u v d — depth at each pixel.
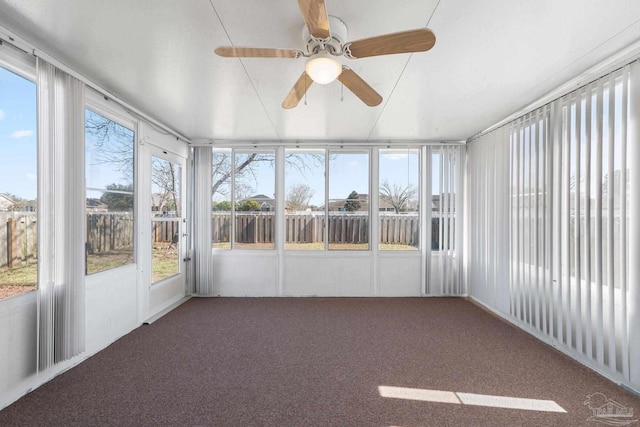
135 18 1.78
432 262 4.54
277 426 1.80
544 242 2.89
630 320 2.10
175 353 2.70
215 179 4.65
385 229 4.61
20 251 2.02
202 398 2.05
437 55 2.15
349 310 3.90
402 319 3.57
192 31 1.91
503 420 1.85
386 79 2.52
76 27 1.87
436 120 3.56
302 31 1.83
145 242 3.46
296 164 4.64
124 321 3.11
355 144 4.54
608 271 2.24
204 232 4.50
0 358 1.89
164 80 2.57
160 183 3.83
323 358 2.62
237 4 1.65
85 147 2.58
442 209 4.49
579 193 2.47
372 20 1.79
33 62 2.08
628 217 2.11
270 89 2.74
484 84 2.61
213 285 4.58
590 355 2.41
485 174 3.93
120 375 2.33
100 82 2.60
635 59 2.04
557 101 2.71
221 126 3.84
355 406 1.98
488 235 3.87
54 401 2.00
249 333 3.15
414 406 1.98
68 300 2.26
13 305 1.96
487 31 1.89
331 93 2.79
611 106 2.21
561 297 2.71
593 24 1.82
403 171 4.60
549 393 2.12
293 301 4.30
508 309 3.47
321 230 4.63
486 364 2.52
